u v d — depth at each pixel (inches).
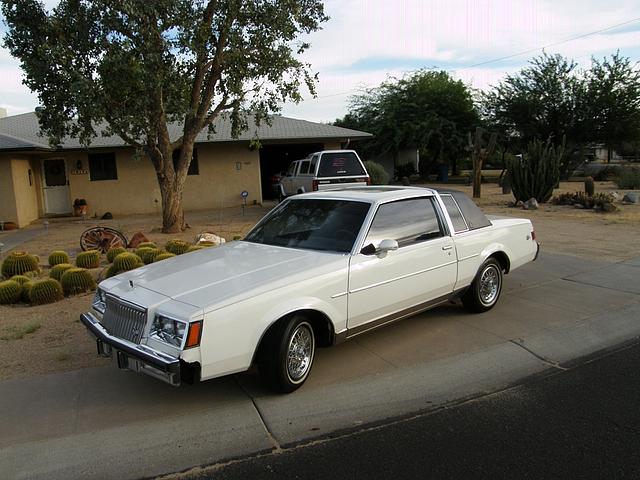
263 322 160.7
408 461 134.1
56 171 793.6
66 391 177.2
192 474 131.8
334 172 583.8
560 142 1302.9
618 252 388.5
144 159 808.3
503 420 154.1
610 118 1253.7
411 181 1391.5
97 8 421.1
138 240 442.9
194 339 147.6
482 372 188.7
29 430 153.2
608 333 226.1
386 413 160.1
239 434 149.3
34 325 239.9
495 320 243.4
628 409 158.6
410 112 1357.0
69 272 306.3
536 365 194.5
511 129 1375.5
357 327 192.4
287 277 170.6
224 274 176.1
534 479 125.0
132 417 159.3
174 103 485.4
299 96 528.7
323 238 202.5
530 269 343.0
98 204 803.4
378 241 199.2
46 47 412.8
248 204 853.8
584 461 131.8
